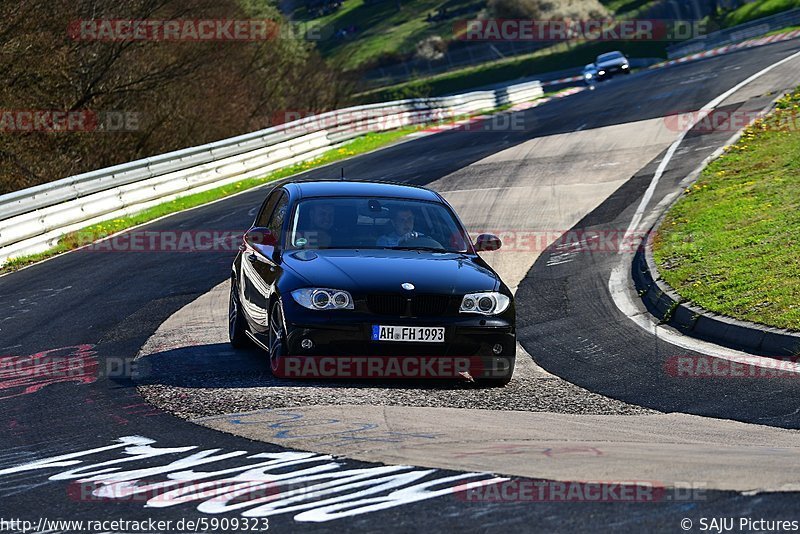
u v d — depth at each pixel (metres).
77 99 112.31
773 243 45.28
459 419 22.89
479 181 80.06
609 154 85.00
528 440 20.50
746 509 14.91
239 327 33.62
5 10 101.75
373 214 31.41
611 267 49.69
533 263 52.31
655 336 36.09
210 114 130.12
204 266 56.00
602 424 23.00
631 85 142.50
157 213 78.38
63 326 40.75
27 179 103.38
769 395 26.25
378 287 27.16
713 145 80.19
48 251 65.38
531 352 34.53
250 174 97.00
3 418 24.52
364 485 16.78
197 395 25.80
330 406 24.09
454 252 30.58
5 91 103.19
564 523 14.45
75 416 24.14
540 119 119.31
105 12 113.62
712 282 40.78
